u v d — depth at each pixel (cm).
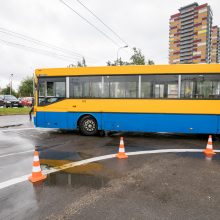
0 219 300
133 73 888
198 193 382
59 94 970
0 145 770
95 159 588
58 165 535
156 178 451
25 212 318
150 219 301
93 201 351
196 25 13850
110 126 920
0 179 442
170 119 863
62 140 861
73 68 949
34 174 438
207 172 489
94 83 930
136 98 890
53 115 979
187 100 847
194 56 13912
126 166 529
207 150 667
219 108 825
